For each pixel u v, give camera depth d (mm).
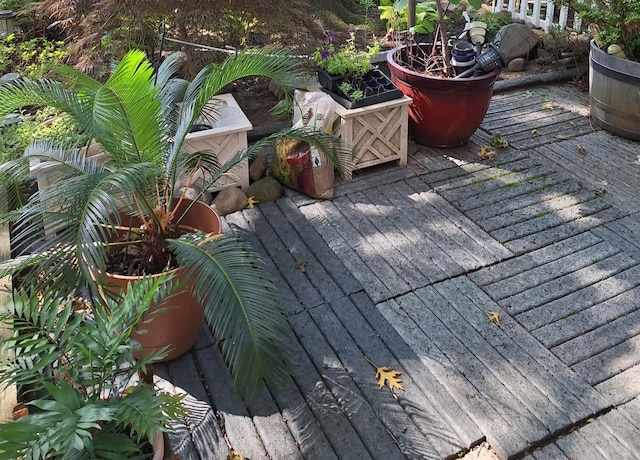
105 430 1741
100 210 1916
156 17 3828
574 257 3072
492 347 2557
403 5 4137
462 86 3701
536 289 2869
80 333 1819
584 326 2650
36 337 1791
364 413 2277
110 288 2240
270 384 1867
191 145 3342
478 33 3992
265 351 1869
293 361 2496
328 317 2727
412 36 4258
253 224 3344
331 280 2945
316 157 3432
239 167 3496
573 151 4035
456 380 2402
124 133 2232
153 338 2355
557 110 4582
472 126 3941
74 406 1666
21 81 2209
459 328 2656
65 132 3107
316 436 2193
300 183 3533
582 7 4324
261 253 3129
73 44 4008
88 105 2225
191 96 2643
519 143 4137
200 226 2609
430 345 2570
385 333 2637
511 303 2787
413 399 2332
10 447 1515
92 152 3082
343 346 2574
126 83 2084
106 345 1811
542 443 2164
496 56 3793
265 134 4066
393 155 3828
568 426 2209
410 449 2141
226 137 3414
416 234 3260
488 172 3811
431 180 3736
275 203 3520
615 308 2744
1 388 2080
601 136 4215
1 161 3020
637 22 3984
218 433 2205
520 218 3379
